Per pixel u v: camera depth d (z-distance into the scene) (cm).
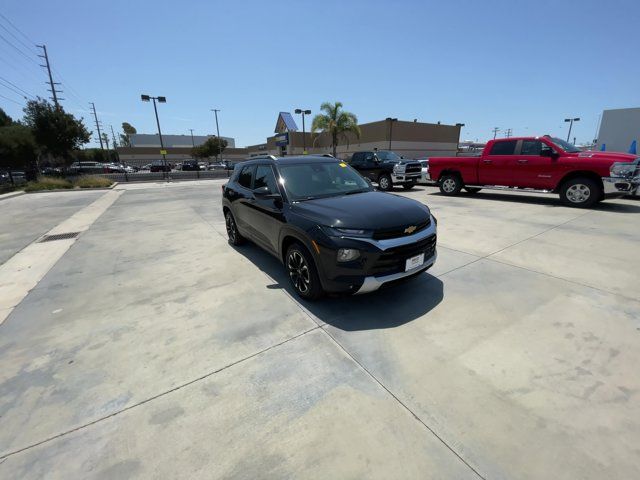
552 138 909
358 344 286
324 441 192
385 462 177
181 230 762
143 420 212
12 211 1152
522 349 271
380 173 1473
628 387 226
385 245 304
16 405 228
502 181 998
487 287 388
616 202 930
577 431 193
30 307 379
